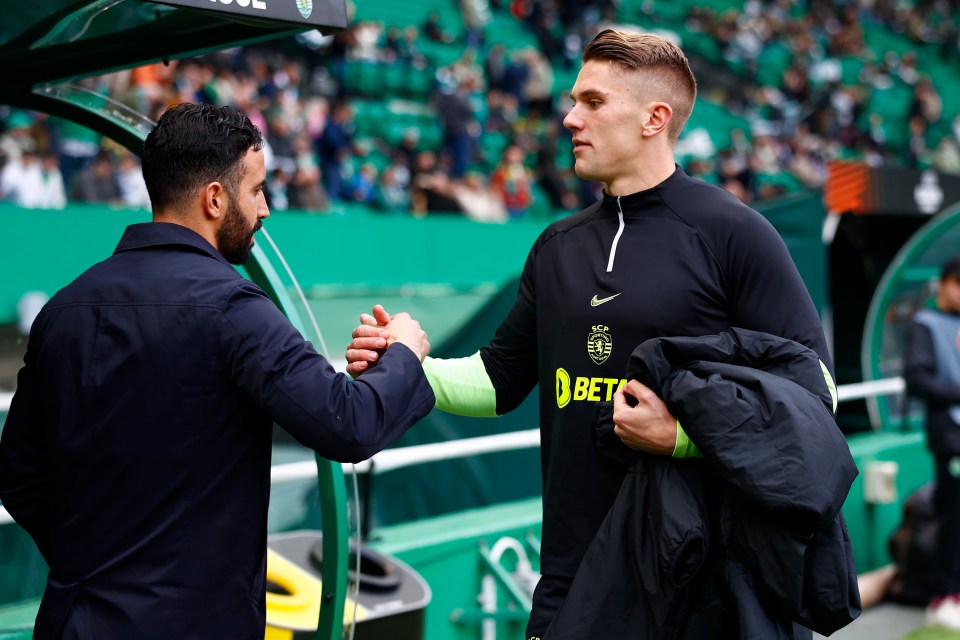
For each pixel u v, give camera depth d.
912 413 5.46
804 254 4.69
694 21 17.12
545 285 2.06
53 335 1.71
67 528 1.68
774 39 18.00
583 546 1.95
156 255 1.72
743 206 1.93
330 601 2.18
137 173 7.73
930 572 4.62
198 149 1.71
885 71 18.84
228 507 1.67
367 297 6.86
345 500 2.18
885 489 4.73
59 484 1.70
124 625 1.61
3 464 1.78
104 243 7.03
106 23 2.08
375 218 9.00
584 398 1.95
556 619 1.84
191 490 1.65
